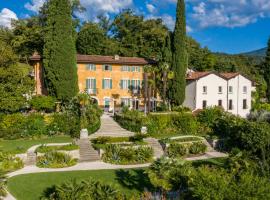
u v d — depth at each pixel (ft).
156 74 200.13
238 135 132.36
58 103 167.63
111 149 117.91
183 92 195.31
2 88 141.38
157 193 76.07
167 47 197.57
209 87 205.77
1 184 81.92
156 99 203.72
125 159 114.21
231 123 153.58
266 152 75.82
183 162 74.69
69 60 166.61
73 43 168.76
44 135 143.13
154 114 163.12
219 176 51.80
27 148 122.21
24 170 102.89
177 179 71.10
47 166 106.63
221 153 133.18
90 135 144.36
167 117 162.71
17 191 84.28
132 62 202.80
